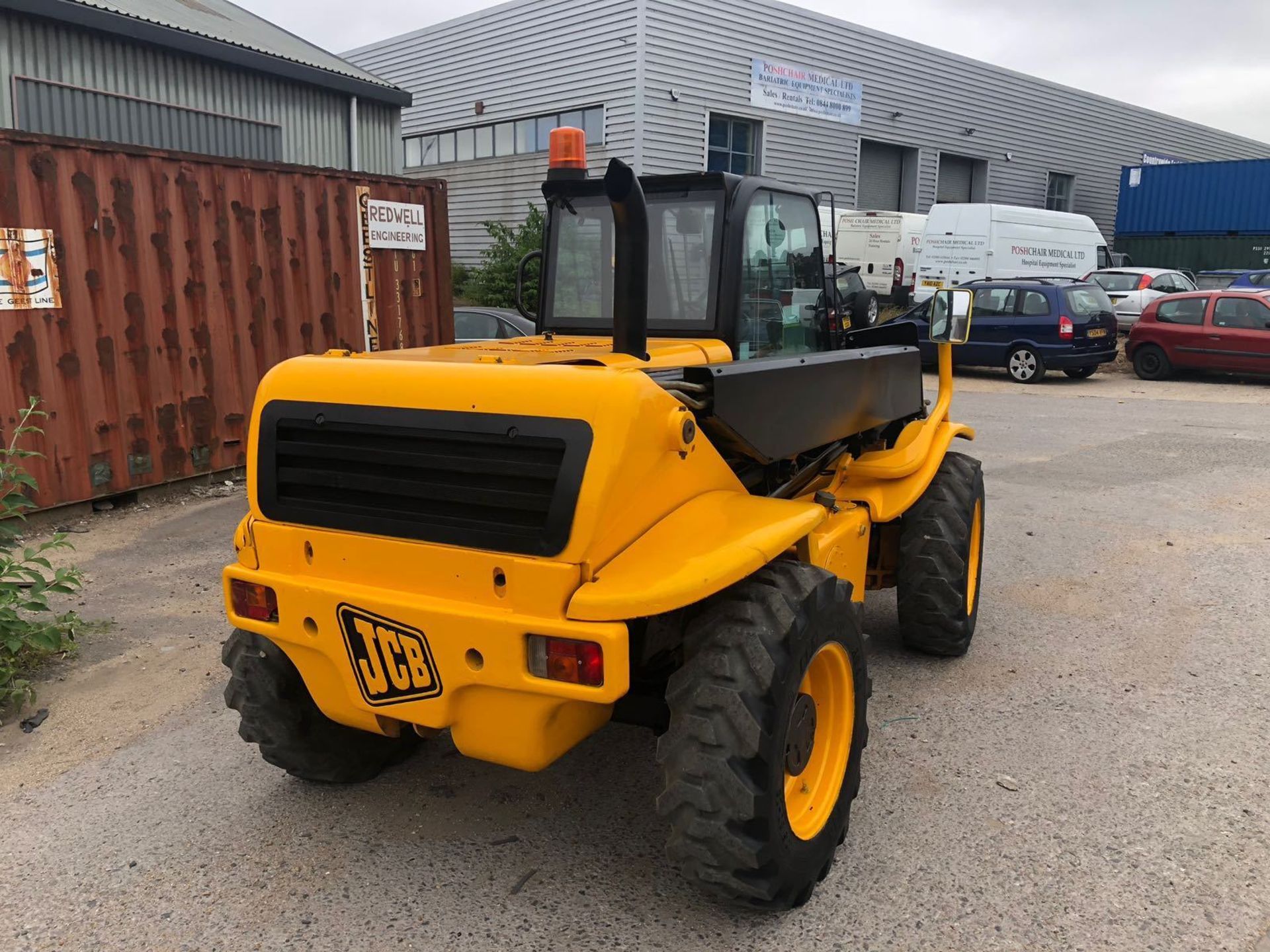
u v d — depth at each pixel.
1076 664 4.95
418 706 2.87
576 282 4.17
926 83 29.19
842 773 3.17
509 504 2.70
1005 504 8.45
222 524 7.62
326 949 2.88
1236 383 16.98
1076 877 3.17
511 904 3.08
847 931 2.92
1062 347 16.75
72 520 7.65
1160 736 4.16
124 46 11.29
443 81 27.30
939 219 22.75
